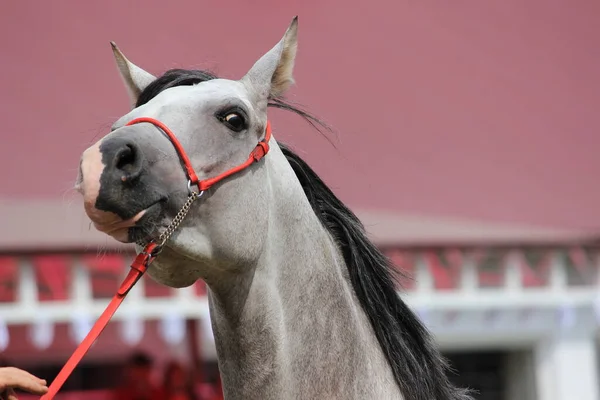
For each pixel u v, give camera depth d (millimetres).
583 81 15539
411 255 11742
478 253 11922
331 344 4074
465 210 12508
